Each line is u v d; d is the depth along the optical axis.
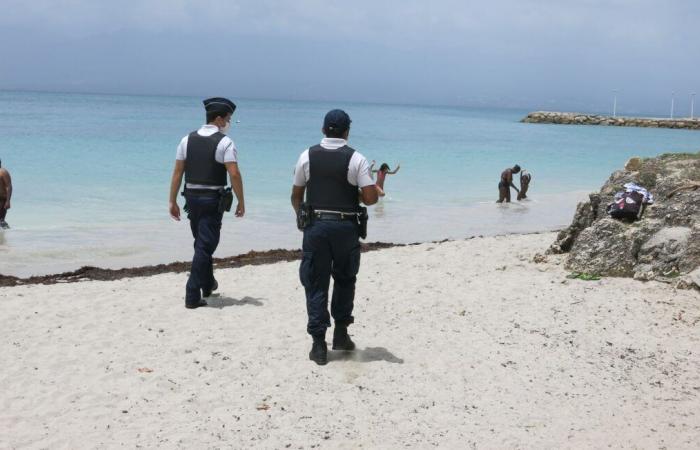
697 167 8.53
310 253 5.36
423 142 44.28
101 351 5.69
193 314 6.84
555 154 37.91
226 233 13.55
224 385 5.02
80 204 15.98
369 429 4.36
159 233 13.05
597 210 8.80
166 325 6.44
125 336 6.08
